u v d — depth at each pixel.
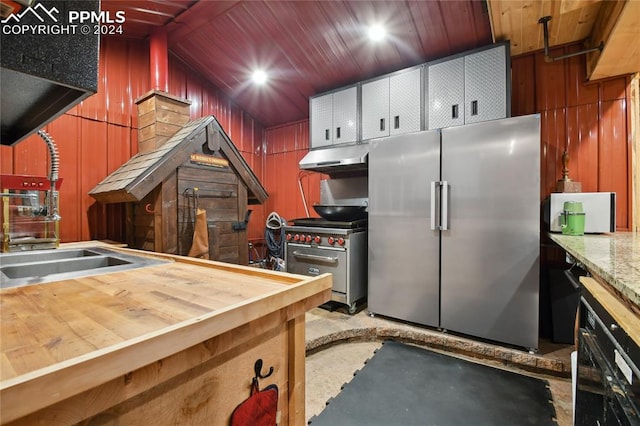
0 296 0.85
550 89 2.62
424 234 2.52
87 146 2.84
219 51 3.39
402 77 2.99
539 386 1.91
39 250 1.93
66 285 0.98
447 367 2.14
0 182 1.85
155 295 0.86
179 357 0.61
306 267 3.16
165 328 0.58
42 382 0.42
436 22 2.57
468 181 2.32
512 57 2.75
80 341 0.56
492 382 1.96
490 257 2.24
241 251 3.07
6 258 1.72
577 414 1.21
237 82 3.87
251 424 0.80
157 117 2.84
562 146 2.58
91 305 0.77
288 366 0.96
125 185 2.25
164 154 2.44
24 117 0.92
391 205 2.69
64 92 0.72
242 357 0.80
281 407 0.94
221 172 2.90
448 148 2.41
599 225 2.12
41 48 0.56
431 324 2.49
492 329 2.24
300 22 2.86
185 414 0.66
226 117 4.12
